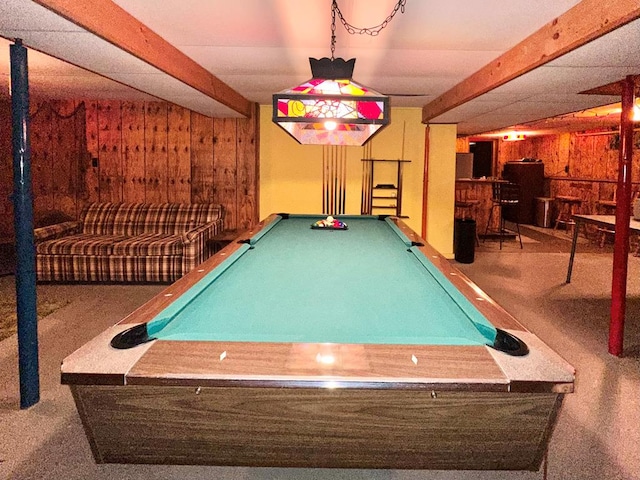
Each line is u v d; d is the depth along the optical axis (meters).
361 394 1.50
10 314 4.10
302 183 6.54
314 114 2.46
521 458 1.61
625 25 2.14
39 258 5.11
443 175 6.69
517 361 1.44
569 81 3.46
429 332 1.68
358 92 2.51
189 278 2.26
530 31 2.98
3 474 1.98
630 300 4.71
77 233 5.81
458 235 6.54
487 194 8.40
